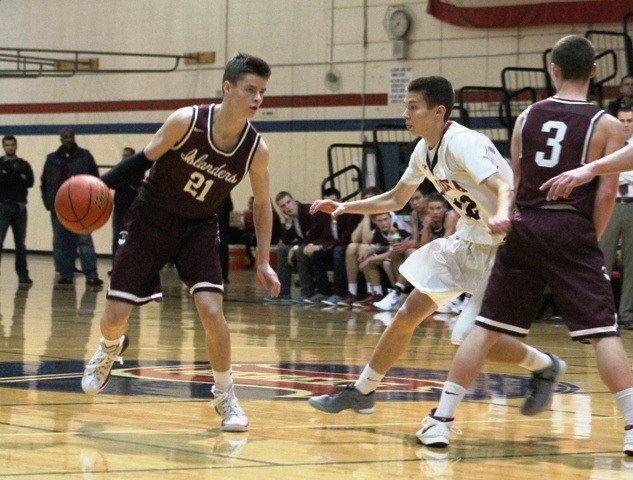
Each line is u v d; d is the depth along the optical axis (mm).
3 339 9945
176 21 25375
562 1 19875
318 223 16281
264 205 5793
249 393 6848
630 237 12656
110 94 26656
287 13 23828
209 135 5348
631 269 12750
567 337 11766
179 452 4844
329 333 11500
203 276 5562
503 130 20625
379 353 5836
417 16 21953
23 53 27828
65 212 5473
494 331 5223
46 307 13984
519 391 7199
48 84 27766
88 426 5477
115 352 5820
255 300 16656
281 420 5848
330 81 23250
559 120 5211
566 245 5051
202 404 6305
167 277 22422
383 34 22438
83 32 26797
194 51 25141
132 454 4766
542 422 5977
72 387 6863
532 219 5129
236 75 5273
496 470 4633
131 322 12344
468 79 21234
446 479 4410
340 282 16016
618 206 12609
